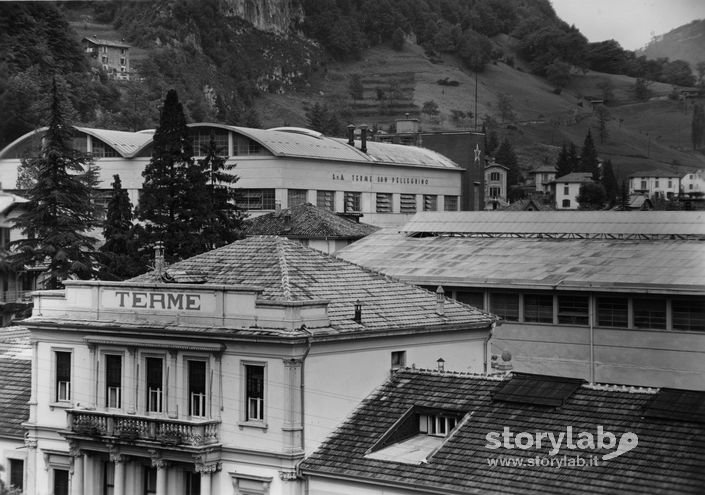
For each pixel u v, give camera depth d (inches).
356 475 1728.6
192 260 2143.2
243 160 4960.6
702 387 2645.2
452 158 6850.4
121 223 3782.0
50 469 2064.5
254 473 1827.0
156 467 1902.1
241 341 1828.2
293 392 1791.3
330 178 5206.7
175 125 3676.2
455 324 2100.1
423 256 3196.4
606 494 1540.4
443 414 1829.5
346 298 2016.5
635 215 3176.7
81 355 2026.3
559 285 2792.8
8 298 3853.3
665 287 2664.9
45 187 3508.9
